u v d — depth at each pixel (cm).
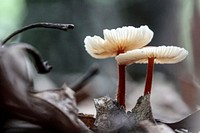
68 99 25
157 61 29
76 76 104
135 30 28
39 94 25
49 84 87
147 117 27
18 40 103
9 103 24
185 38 61
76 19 111
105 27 114
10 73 24
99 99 28
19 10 110
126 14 116
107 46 28
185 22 64
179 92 60
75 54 109
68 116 25
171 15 88
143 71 113
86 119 29
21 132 24
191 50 49
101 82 90
